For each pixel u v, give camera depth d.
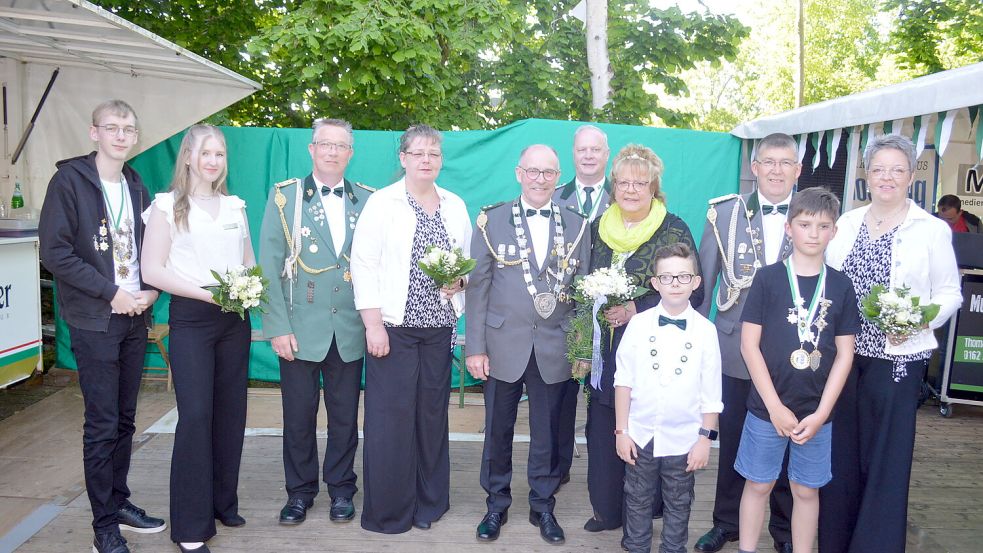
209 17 8.38
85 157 3.12
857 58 23.41
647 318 3.01
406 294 3.31
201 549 3.19
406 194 3.36
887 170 2.84
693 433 2.97
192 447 3.13
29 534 3.38
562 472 3.99
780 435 2.88
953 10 12.12
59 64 5.38
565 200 3.95
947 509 4.02
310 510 3.69
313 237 3.40
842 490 3.07
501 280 3.34
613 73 8.97
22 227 4.96
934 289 2.91
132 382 3.27
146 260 3.10
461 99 8.60
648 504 3.05
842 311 2.82
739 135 5.66
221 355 3.29
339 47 6.68
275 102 8.82
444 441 3.59
